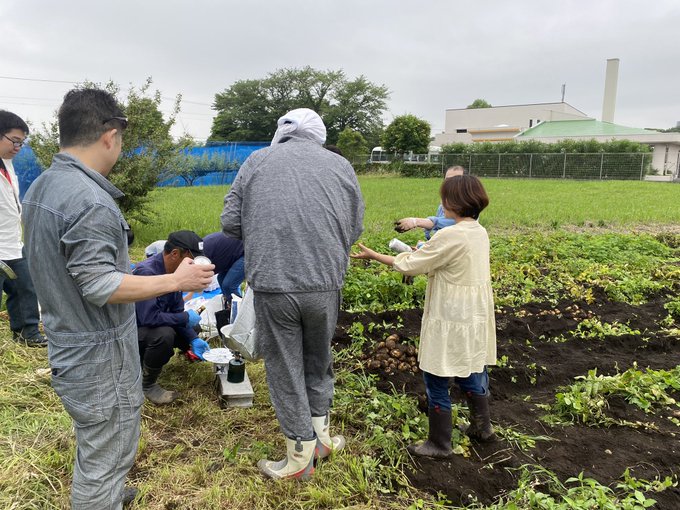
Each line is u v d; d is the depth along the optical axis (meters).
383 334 5.31
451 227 3.15
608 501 2.76
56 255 2.19
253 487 3.01
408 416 3.75
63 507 2.81
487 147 41.59
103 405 2.34
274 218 2.78
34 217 2.22
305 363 3.17
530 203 19.05
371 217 13.81
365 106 67.19
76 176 2.21
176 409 3.88
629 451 3.44
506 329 5.60
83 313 2.25
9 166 4.71
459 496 3.01
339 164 2.98
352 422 3.74
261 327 2.93
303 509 2.88
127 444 2.47
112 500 2.47
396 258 3.29
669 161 45.78
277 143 3.08
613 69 59.47
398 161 44.50
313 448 3.05
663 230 13.44
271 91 66.94
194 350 4.20
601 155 37.00
